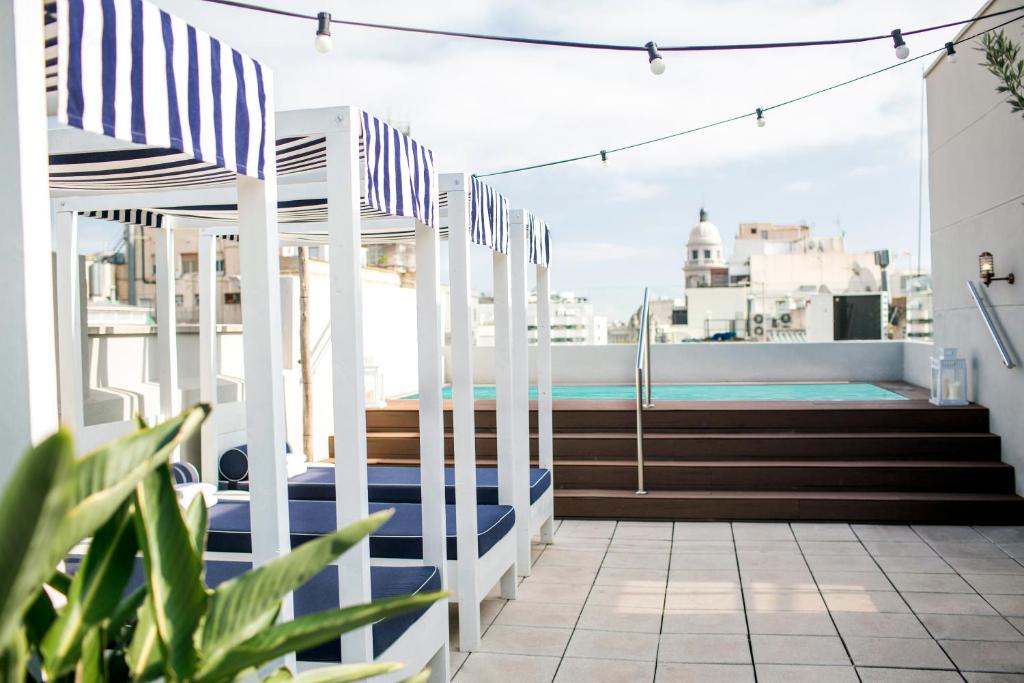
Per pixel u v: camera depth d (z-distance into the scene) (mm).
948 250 8688
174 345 6211
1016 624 4680
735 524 7133
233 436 6688
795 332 12703
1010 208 7047
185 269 34156
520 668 4301
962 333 8344
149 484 1684
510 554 5348
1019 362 7016
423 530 4145
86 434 5316
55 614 1765
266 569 1756
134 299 22375
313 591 3566
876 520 7016
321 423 9016
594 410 8375
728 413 8141
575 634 4750
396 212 3625
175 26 2279
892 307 12539
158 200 5121
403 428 8820
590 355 12453
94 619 1692
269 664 2736
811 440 7750
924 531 6746
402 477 6117
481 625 4930
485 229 5066
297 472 6699
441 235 6605
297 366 8641
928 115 9281
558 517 7496
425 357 4137
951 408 7797
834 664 4219
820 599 5184
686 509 7281
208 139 2402
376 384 9695
